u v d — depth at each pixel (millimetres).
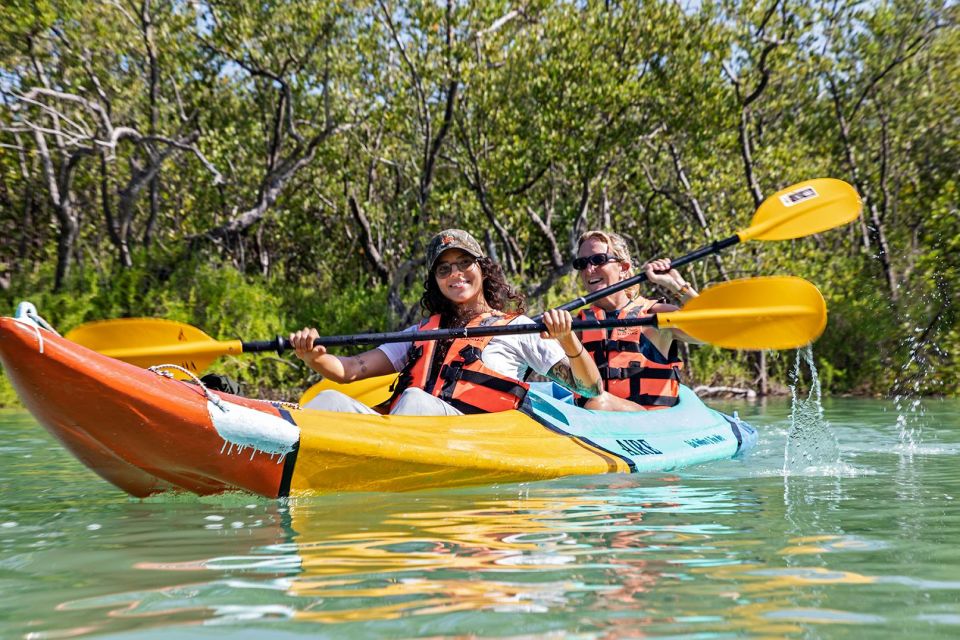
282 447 3010
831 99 16406
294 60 13828
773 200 5199
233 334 11961
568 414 4094
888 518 2760
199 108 15391
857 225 15695
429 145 14180
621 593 1908
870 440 5246
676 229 15758
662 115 13250
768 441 5227
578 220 13977
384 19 13266
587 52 12758
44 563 2207
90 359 2764
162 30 13547
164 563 2193
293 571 2102
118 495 3277
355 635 1644
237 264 15453
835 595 1897
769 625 1700
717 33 12984
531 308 13273
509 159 13461
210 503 3059
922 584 1982
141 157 15875
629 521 2713
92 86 14281
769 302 3975
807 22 13406
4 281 14055
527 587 1959
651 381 4797
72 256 14680
